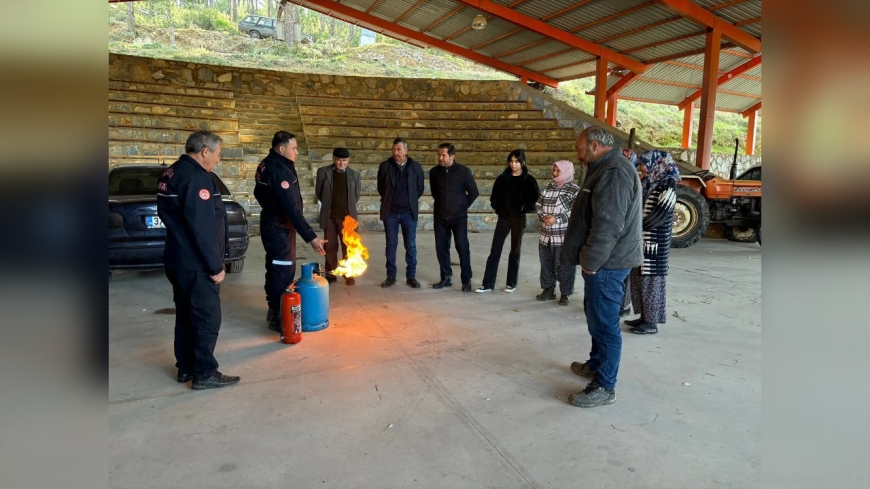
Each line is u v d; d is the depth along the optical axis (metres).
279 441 2.25
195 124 10.81
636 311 3.82
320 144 11.13
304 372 3.00
